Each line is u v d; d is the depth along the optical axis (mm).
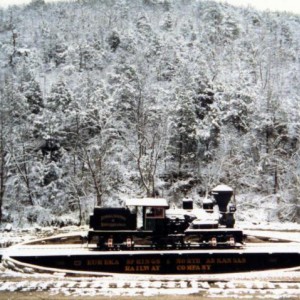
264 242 24078
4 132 39656
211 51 73438
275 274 18875
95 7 107188
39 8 107750
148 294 15852
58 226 37406
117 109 47812
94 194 40812
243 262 19812
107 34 81000
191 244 21031
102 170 40906
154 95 52281
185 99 46375
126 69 58156
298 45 88938
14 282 17344
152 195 41031
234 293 16078
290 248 21062
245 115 49562
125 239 20641
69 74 64938
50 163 42062
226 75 63594
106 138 41688
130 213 20781
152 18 96312
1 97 44750
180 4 114562
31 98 48312
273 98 52625
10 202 39844
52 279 18062
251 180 45562
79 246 22125
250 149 47812
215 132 46719
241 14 106750
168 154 46062
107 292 16109
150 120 44969
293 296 15711
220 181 43719
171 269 19594
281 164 45031
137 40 74125
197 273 19609
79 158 42500
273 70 72062
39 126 43750
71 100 45812
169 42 70812
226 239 21234
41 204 40750
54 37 78438
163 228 20719
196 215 21891
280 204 40625
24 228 33562
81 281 17703
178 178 45406
